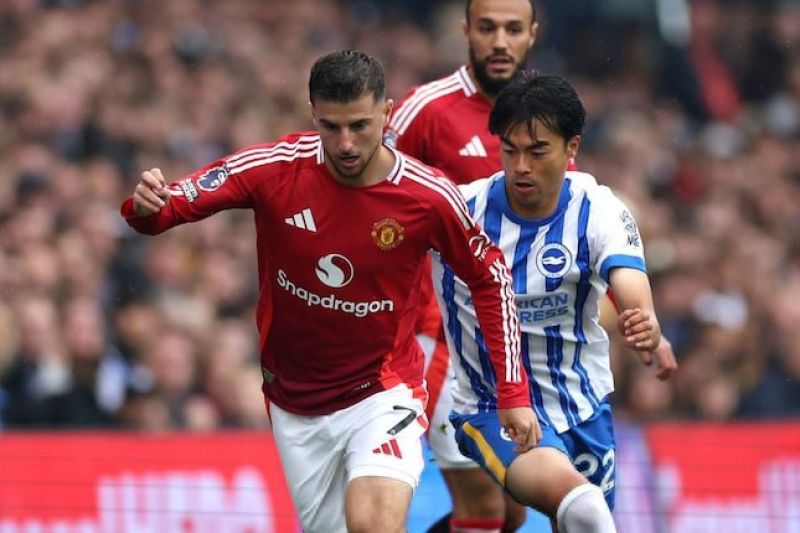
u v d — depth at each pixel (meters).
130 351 35.12
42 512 27.95
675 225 47.31
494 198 19.55
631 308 18.39
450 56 54.88
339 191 18.36
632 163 50.56
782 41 58.59
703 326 42.00
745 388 40.78
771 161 54.31
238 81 48.66
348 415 19.19
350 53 17.72
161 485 28.53
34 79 44.69
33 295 34.53
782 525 30.55
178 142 44.72
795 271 48.47
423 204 18.38
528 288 19.30
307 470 19.50
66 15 48.28
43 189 39.84
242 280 39.34
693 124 55.28
